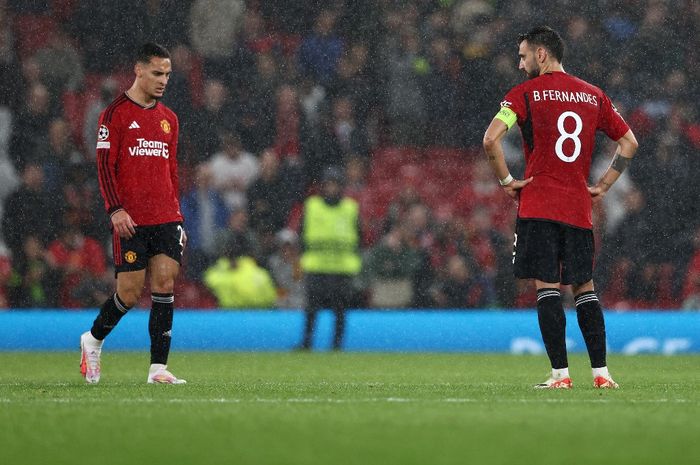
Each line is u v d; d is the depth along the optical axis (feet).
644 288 180.96
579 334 166.91
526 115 79.97
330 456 46.68
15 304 171.42
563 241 80.28
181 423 57.31
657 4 190.90
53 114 180.45
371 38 189.88
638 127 185.78
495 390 79.56
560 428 55.26
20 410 63.82
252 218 179.01
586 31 190.29
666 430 54.90
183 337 166.40
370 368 122.62
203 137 182.09
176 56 185.26
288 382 94.38
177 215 88.17
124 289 87.15
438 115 189.06
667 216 182.60
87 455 47.62
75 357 142.41
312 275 164.35
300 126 184.34
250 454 47.34
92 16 185.98
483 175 185.78
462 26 191.11
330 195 164.45
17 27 183.32
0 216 174.50
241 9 187.21
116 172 86.43
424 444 50.01
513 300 179.73
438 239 179.42
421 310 174.40
